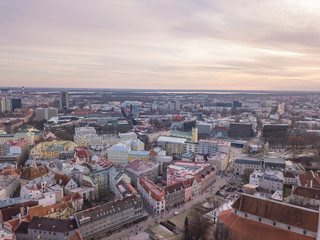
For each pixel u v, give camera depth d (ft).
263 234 554.87
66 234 615.98
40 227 622.95
